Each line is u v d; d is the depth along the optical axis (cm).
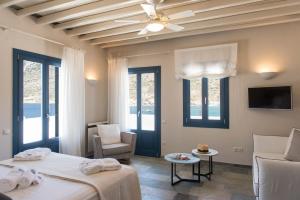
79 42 476
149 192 310
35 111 385
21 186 177
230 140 444
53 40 412
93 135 461
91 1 323
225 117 448
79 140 447
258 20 389
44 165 240
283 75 402
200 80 474
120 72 533
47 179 199
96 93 524
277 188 203
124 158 449
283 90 391
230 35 441
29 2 330
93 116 514
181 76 479
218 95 459
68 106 426
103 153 420
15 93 346
